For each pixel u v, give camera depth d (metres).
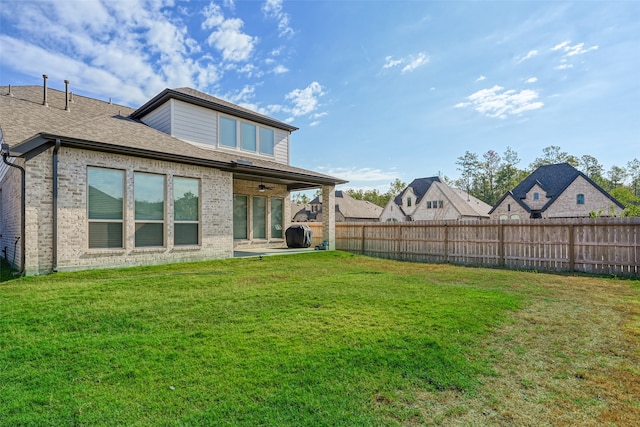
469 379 3.12
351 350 3.66
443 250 13.68
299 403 2.69
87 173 8.30
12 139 7.43
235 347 3.76
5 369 3.24
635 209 23.62
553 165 35.62
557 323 4.75
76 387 2.92
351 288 6.93
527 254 11.48
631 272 9.45
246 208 15.42
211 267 9.77
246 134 14.54
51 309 5.06
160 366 3.31
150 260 9.39
